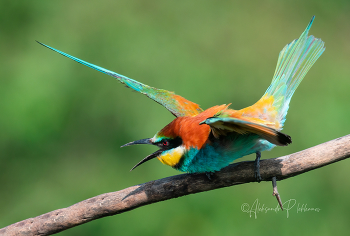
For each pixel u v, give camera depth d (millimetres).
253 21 16906
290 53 6941
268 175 5855
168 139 6387
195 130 6055
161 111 13898
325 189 11984
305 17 17406
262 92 15172
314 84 15273
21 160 13383
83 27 15758
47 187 13297
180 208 11859
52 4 16125
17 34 15586
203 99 14820
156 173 13164
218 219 11688
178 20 16188
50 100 14031
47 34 15609
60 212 6191
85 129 13898
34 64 14727
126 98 14203
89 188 13258
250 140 5863
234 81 15242
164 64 15273
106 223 11641
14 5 15703
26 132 13484
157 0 16453
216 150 5957
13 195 13109
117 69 15062
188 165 6199
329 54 16594
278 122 6387
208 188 6098
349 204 11930
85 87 14508
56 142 13688
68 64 14797
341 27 17438
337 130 13883
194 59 15617
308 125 14000
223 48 16047
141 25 15938
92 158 13680
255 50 16094
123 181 13266
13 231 6160
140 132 13711
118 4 16219
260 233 11625
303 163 5715
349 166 12156
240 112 6289
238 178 5980
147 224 11656
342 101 14789
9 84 14211
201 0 16812
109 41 15508
